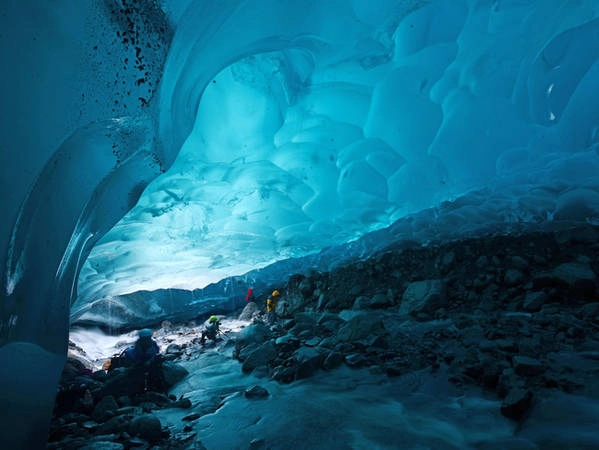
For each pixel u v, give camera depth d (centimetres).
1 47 183
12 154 188
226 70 602
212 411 369
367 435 272
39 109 202
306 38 550
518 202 737
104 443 278
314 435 281
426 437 261
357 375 403
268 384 429
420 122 727
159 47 292
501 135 749
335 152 738
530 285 564
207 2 334
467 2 600
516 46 656
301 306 878
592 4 562
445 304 610
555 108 705
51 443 300
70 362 541
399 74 675
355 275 833
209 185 690
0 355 188
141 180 361
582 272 521
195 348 747
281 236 875
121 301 1145
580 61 651
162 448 283
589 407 255
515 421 266
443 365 388
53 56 210
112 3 243
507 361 355
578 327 404
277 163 715
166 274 931
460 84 702
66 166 232
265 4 430
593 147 677
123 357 500
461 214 782
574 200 671
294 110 685
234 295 1284
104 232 343
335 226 888
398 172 789
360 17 559
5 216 184
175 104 369
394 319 598
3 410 189
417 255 781
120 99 258
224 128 648
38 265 214
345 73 657
